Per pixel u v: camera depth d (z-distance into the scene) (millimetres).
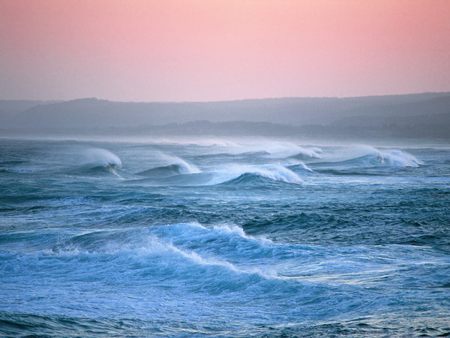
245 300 45719
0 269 57406
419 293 44656
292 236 78938
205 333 38188
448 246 68250
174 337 37500
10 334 36625
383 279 49469
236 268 53281
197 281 51031
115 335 37875
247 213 99688
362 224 85875
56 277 54406
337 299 44062
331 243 72312
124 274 54312
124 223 90188
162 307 44594
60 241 72875
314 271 54000
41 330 37938
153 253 59312
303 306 43500
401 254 62219
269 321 40812
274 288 47500
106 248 67312
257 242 65500
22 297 47469
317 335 36500
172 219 92438
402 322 38156
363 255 61094
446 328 36656
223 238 67438
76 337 37031
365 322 38562
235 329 39062
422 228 82250
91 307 44531
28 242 73688
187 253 60688
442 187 145625
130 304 45438
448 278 49219
